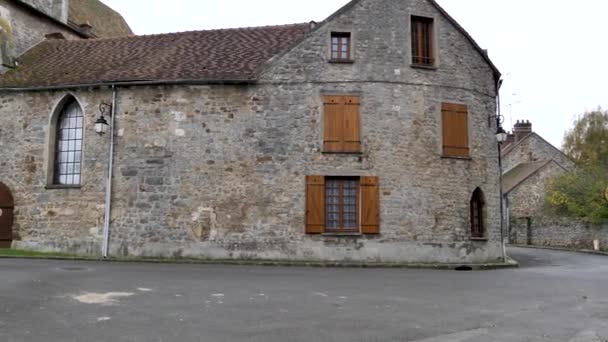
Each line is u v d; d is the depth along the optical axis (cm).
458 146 1778
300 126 1705
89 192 1734
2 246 1783
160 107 1731
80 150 1798
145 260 1617
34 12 2170
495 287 1170
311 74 1728
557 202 3450
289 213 1670
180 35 2041
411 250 1683
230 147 1702
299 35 1895
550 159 3975
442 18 1827
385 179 1700
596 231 3058
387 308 883
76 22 2639
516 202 3803
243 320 765
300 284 1135
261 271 1391
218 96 1723
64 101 1814
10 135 1830
